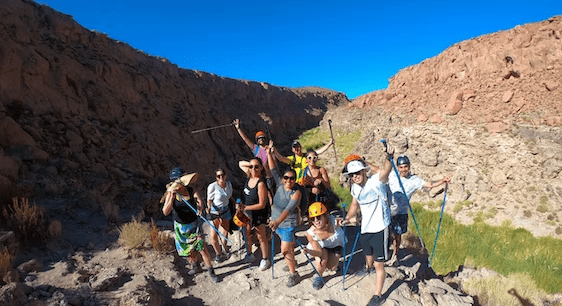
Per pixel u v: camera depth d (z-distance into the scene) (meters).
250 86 32.56
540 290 8.77
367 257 4.91
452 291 5.35
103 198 8.32
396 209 5.39
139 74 16.67
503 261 10.77
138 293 4.10
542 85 18.09
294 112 36.62
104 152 11.05
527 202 14.62
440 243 12.23
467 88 21.55
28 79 9.99
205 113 21.95
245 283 4.93
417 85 26.11
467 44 22.75
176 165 14.55
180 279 4.96
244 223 5.11
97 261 5.33
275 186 6.18
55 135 9.84
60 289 4.19
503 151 17.03
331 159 23.89
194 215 4.98
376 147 23.02
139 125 14.16
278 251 6.16
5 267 4.18
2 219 5.68
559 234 12.70
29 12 11.85
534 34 19.38
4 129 8.26
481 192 16.39
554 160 15.11
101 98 12.95
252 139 25.11
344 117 30.27
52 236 5.71
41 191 7.37
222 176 5.66
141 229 6.29
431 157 19.34
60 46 12.56
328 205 6.25
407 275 5.46
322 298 4.62
